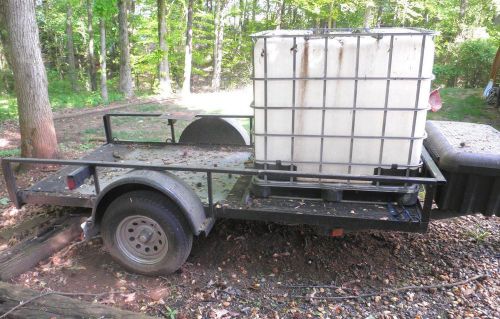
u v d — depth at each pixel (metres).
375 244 3.64
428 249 3.56
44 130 5.80
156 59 17.94
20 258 3.29
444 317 2.73
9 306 2.71
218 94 16.64
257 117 2.95
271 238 3.71
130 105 13.39
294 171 2.96
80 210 4.17
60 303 2.74
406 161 2.84
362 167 2.91
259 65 2.80
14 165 5.81
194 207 3.00
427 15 18.94
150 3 20.27
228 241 3.70
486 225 3.99
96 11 14.27
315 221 2.90
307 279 3.20
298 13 23.12
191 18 16.97
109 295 3.01
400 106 2.71
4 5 5.34
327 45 2.66
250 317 2.75
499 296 2.93
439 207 3.11
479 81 16.88
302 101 2.82
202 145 4.86
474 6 18.94
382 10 16.69
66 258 3.52
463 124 3.89
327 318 2.73
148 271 3.19
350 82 2.71
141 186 3.08
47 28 22.25
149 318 2.59
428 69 2.61
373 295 2.97
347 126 2.83
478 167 2.88
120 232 3.18
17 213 4.32
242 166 4.10
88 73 22.80
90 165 3.23
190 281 3.18
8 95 16.00
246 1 23.27
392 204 2.97
